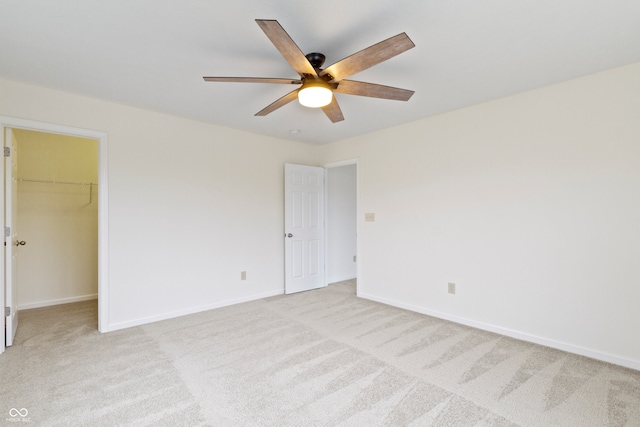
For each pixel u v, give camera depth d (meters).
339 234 5.43
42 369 2.36
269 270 4.45
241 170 4.14
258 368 2.38
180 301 3.60
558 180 2.70
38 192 4.02
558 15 1.76
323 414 1.84
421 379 2.22
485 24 1.85
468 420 1.79
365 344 2.81
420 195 3.69
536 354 2.60
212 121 3.75
